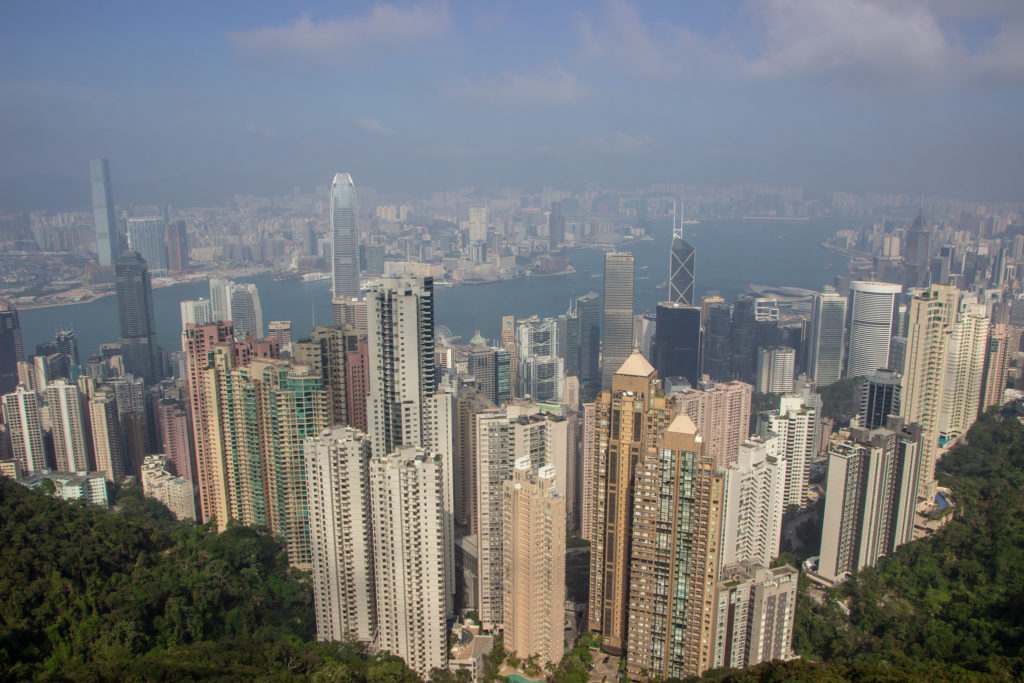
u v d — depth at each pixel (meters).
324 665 198.88
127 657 194.50
